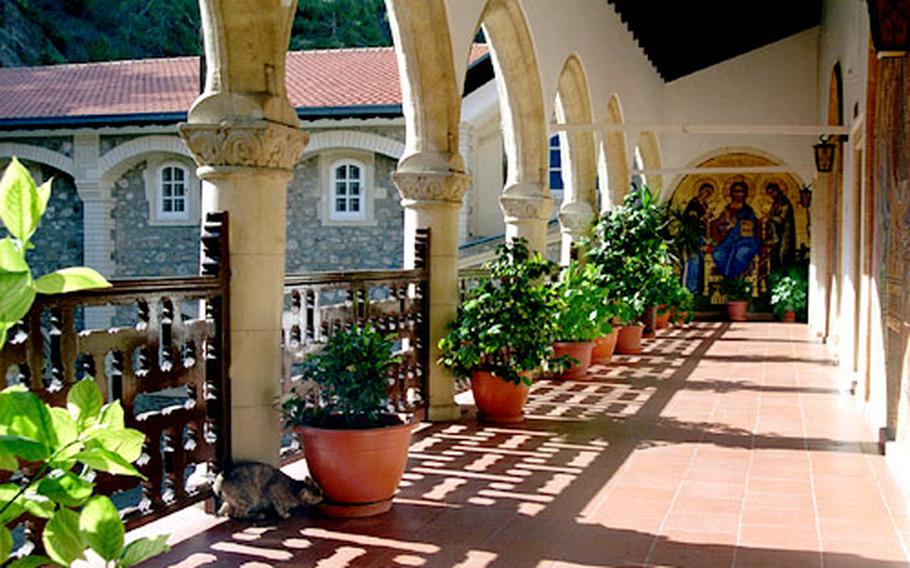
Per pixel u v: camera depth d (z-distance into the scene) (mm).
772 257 19203
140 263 17766
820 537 4293
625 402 8195
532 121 9211
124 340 3840
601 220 12086
